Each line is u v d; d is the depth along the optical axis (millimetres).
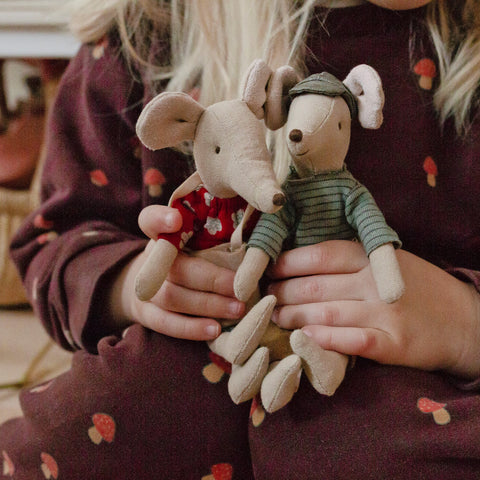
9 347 1222
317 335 474
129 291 592
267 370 456
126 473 538
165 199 704
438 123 639
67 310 641
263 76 451
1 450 624
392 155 617
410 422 471
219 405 534
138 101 721
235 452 538
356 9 631
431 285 540
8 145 1403
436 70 640
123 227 734
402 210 612
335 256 487
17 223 1331
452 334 529
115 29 734
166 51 718
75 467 549
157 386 537
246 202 476
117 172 725
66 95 761
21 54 1254
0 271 1354
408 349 504
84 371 569
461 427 462
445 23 651
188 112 441
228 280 488
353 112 460
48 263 678
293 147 438
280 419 496
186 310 517
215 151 437
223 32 668
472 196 629
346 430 476
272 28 637
